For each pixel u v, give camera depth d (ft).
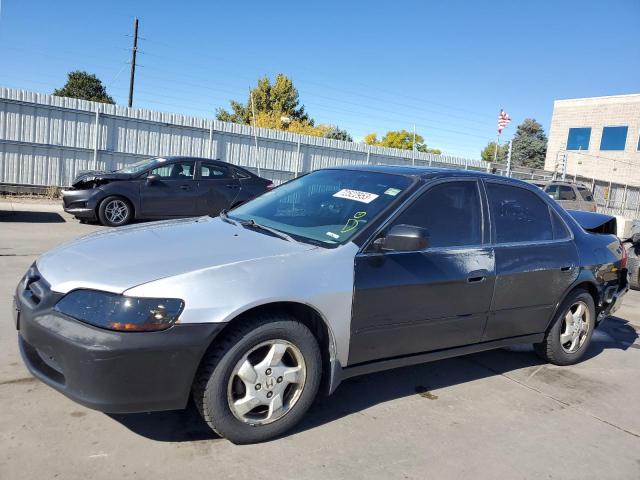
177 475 8.61
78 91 177.06
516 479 9.41
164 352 8.53
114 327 8.35
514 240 13.46
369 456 9.71
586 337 15.62
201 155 58.23
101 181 35.01
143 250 10.02
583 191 57.41
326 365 10.54
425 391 12.89
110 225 35.04
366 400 12.11
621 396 13.64
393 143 214.48
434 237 11.93
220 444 9.62
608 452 10.66
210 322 8.78
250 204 14.11
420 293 11.34
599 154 119.96
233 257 9.73
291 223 12.06
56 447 9.07
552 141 128.47
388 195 11.88
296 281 9.70
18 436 9.29
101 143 52.70
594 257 15.31
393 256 11.05
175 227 11.99
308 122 196.44
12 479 8.12
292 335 9.71
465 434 10.89
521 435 11.07
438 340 12.01
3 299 16.99
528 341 14.20
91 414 10.25
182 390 8.80
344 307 10.26
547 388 13.75
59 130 50.60
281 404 9.83
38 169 50.16
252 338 9.29
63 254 10.32
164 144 55.98
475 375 14.25
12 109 48.24
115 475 8.46
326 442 10.05
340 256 10.40
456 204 12.62
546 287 13.94
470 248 12.35
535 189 14.67
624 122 115.96
